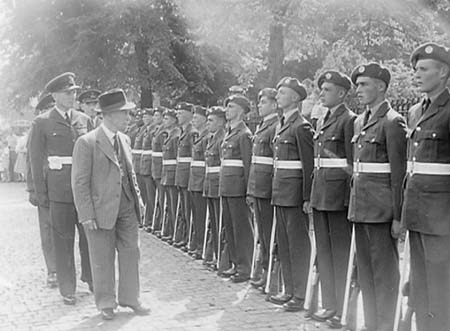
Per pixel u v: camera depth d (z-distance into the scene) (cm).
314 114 850
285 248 608
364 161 492
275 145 609
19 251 902
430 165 432
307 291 570
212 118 775
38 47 2025
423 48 432
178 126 950
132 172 593
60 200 628
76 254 871
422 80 433
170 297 641
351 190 505
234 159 711
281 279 632
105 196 569
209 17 1495
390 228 486
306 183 580
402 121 479
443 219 428
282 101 598
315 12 1366
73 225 637
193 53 1997
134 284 582
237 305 609
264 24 1416
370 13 1343
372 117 495
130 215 587
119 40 1919
